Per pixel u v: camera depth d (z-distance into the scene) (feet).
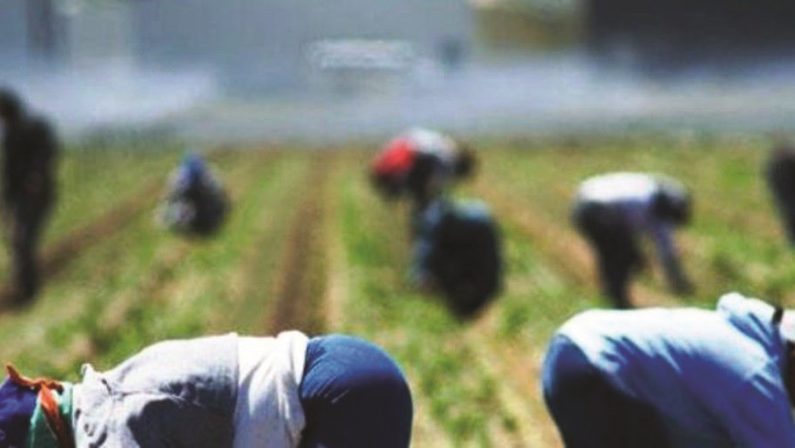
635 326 47.14
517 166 342.64
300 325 138.21
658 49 645.51
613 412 46.80
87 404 39.63
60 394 40.65
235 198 273.75
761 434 45.60
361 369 40.40
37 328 135.03
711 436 46.26
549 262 178.70
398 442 40.70
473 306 125.39
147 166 377.91
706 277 161.38
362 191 279.90
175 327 132.36
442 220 124.77
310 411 39.99
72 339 128.06
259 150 430.20
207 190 192.44
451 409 103.45
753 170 305.73
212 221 192.54
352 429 39.73
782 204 166.61
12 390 40.65
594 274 167.73
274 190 290.76
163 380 39.47
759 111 528.22
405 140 145.79
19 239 146.82
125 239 211.20
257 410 39.55
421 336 126.82
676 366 46.19
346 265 173.06
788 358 46.55
